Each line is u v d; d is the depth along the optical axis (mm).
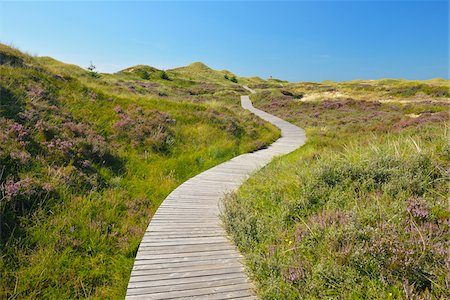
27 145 8117
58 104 12562
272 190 6648
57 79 15195
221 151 13281
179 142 13398
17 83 12312
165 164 10992
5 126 8516
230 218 5797
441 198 4707
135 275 4285
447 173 5242
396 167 5867
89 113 13062
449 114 19047
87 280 4781
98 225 6191
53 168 7664
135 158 10828
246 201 6387
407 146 7566
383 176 5785
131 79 47656
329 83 80250
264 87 78438
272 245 4434
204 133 14875
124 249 5617
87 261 5199
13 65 14273
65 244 5391
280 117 31172
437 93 40844
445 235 3783
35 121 9828
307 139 17172
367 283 3307
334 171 6223
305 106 36750
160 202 7973
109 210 6887
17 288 4363
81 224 6062
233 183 9227
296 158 11031
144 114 15039
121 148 11133
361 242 3852
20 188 6211
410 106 29594
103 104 14656
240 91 60938
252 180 8367
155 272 4367
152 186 9039
